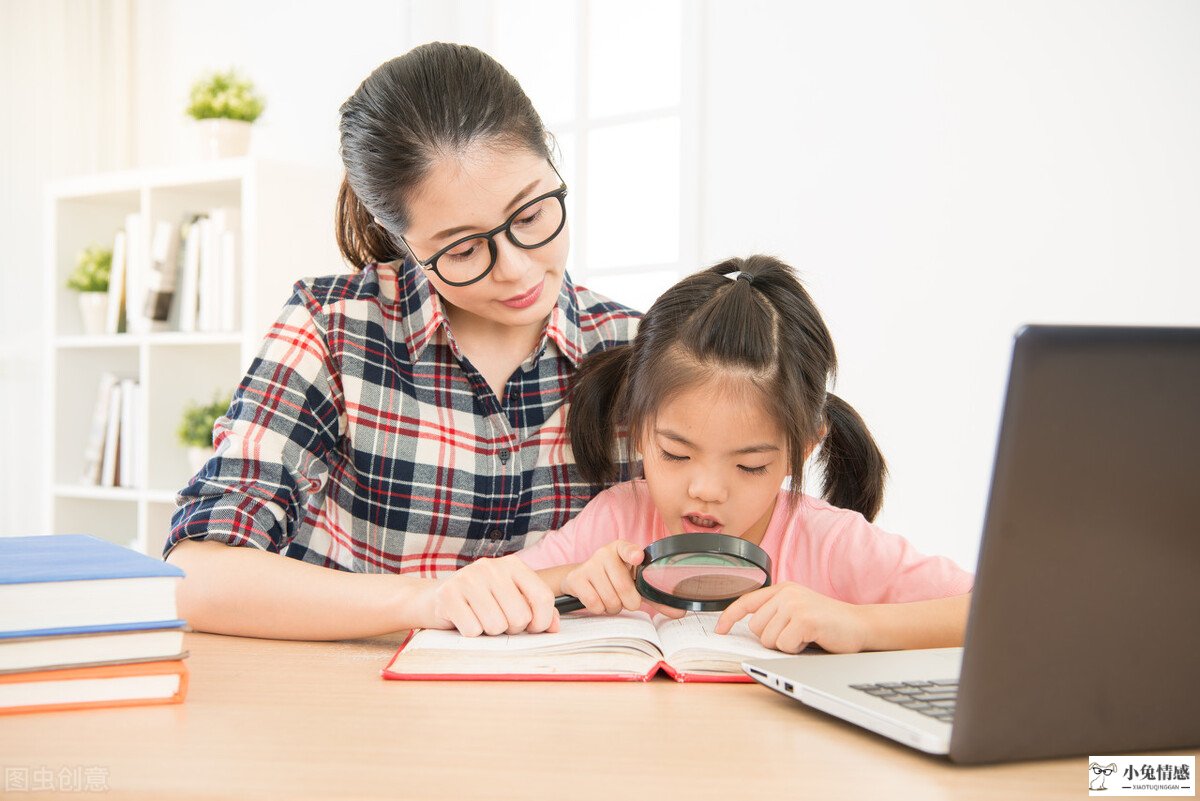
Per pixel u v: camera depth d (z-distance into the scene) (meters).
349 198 1.49
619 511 1.46
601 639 1.00
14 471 3.91
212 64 3.94
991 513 0.62
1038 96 2.49
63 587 0.81
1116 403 0.62
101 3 4.09
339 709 0.82
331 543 1.42
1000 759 0.67
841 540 1.39
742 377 1.22
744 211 2.92
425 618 1.06
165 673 0.83
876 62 2.70
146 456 3.44
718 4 2.96
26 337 3.93
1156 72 2.35
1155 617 0.66
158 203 3.47
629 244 3.16
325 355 1.40
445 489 1.44
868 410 2.72
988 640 0.64
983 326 2.55
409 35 3.45
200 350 3.56
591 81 3.22
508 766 0.67
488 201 1.21
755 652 0.99
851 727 0.78
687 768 0.67
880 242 2.70
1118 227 2.40
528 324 1.35
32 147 3.95
